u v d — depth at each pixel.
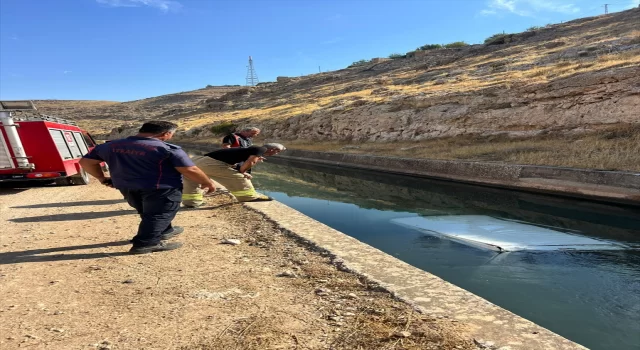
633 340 4.08
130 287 3.90
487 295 5.27
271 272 4.36
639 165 11.41
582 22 57.34
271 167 25.06
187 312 3.31
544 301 5.05
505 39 57.00
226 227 6.51
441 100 25.94
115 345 2.77
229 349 2.70
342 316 3.22
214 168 8.30
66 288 3.89
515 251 7.09
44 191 11.42
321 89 67.00
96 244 5.57
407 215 10.65
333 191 15.19
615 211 10.59
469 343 2.76
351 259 4.70
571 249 7.15
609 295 5.19
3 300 3.59
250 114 55.16
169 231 5.82
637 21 42.03
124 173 4.90
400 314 3.23
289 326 3.05
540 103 19.91
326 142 31.91
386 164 19.92
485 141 20.80
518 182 13.53
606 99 17.20
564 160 13.50
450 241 7.83
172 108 106.00
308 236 5.74
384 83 52.28
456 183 15.78
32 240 5.83
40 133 11.05
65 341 2.83
